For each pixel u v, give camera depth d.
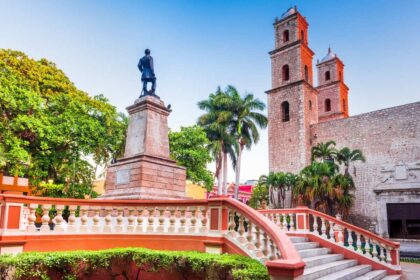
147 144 13.23
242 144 34.41
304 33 41.25
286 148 37.91
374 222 31.64
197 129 25.97
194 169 24.92
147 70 14.70
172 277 7.76
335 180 30.02
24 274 6.92
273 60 41.53
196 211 8.57
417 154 30.52
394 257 11.27
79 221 9.16
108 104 21.97
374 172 32.62
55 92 20.66
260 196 41.97
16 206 7.63
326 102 46.44
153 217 9.11
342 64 47.72
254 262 6.38
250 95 33.59
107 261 7.75
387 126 32.81
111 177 13.77
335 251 11.41
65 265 7.43
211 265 6.63
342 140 35.53
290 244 5.90
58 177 19.72
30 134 17.52
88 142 18.56
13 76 16.98
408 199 29.98
